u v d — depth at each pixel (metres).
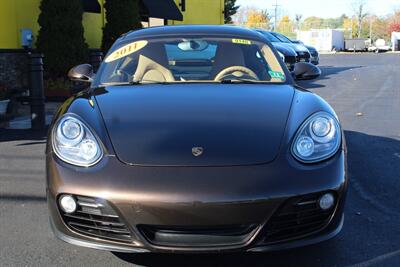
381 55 43.28
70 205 2.77
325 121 3.07
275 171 2.72
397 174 4.99
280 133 2.96
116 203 2.63
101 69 4.17
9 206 4.17
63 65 11.40
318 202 2.76
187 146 2.82
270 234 2.69
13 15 11.11
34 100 7.73
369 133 7.12
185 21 21.77
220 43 4.31
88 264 3.12
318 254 3.21
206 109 3.21
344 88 13.19
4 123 8.07
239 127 2.99
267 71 4.11
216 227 2.64
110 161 2.78
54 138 3.00
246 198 2.60
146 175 2.68
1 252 3.30
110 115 3.14
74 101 3.44
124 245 2.70
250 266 3.05
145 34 4.47
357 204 4.13
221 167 2.71
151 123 3.03
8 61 10.96
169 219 2.61
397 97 11.26
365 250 3.27
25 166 5.44
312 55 19.72
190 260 3.13
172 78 4.01
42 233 3.60
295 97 3.49
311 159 2.84
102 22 15.09
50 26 11.32
